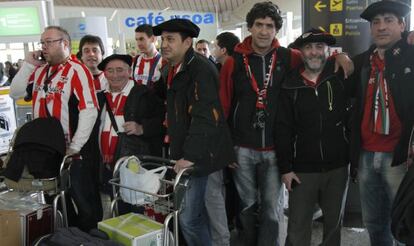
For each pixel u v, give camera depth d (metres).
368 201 2.45
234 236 3.26
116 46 7.48
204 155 2.19
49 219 2.56
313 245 3.09
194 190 2.35
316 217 3.45
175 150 2.36
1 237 2.31
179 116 2.33
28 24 4.55
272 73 2.47
